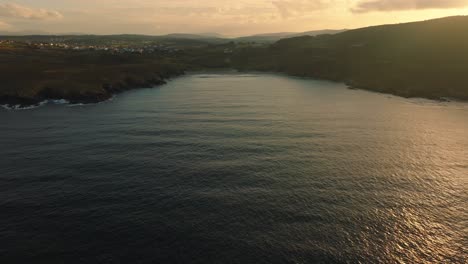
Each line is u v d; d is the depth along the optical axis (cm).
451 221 3481
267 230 3250
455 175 4594
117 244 3023
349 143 5925
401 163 5003
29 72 11550
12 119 7500
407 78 12781
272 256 2886
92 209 3591
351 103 9794
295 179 4388
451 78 12031
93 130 6556
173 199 3822
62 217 3431
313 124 7219
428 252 3012
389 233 3253
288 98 10562
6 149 5412
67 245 3000
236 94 11356
